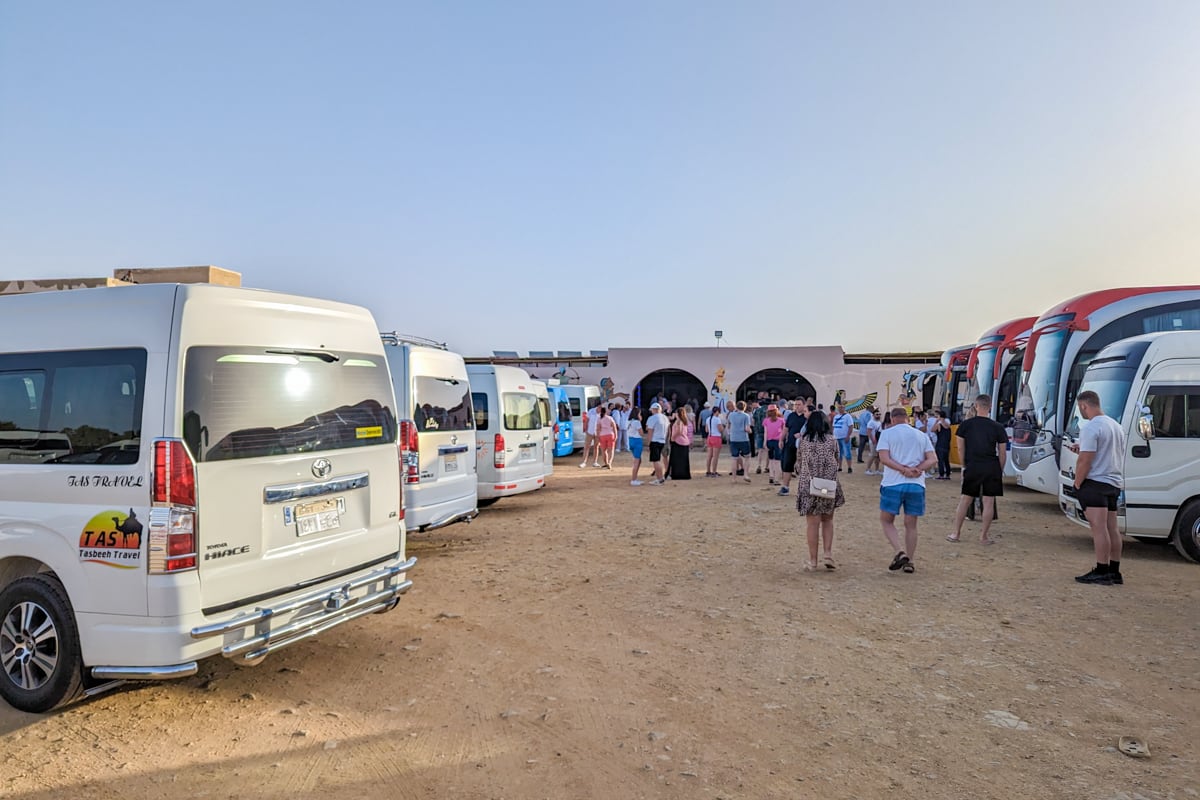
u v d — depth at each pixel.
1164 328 13.03
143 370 4.29
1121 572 8.44
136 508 4.15
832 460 8.27
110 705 4.69
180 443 4.17
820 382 35.50
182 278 6.07
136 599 4.11
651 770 3.88
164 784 3.72
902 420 8.48
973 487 10.08
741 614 6.70
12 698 4.56
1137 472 9.25
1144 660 5.51
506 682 5.09
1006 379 18.16
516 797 3.61
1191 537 8.99
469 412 9.91
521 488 12.67
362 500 5.38
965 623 6.42
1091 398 7.99
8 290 6.02
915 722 4.46
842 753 4.07
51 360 4.56
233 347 4.57
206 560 4.23
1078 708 4.66
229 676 5.18
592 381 36.81
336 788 3.69
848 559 9.03
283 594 4.66
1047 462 13.09
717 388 36.06
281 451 4.73
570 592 7.47
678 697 4.84
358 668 5.35
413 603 7.07
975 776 3.81
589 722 4.46
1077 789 3.68
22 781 3.75
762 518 12.16
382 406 5.71
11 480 4.53
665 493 15.48
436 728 4.38
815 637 6.04
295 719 4.50
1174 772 3.84
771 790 3.68
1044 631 6.20
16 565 4.78
